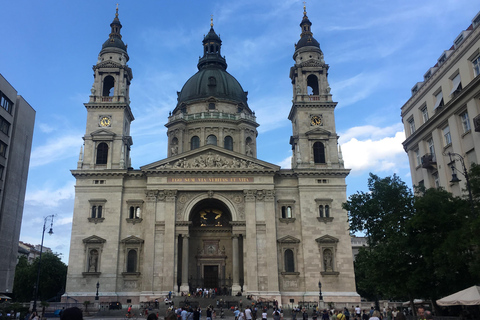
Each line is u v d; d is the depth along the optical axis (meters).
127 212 74.88
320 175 77.75
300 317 61.88
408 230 40.69
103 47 85.38
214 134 93.19
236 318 44.25
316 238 74.19
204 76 101.25
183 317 36.56
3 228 72.69
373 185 48.72
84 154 77.94
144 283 69.81
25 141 81.12
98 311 62.41
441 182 50.88
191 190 75.19
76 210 74.00
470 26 51.06
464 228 33.81
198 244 80.75
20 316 53.19
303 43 88.19
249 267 71.75
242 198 76.19
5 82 72.75
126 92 86.12
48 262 104.81
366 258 45.59
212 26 112.69
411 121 60.81
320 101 83.25
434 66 59.38
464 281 37.03
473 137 44.94
